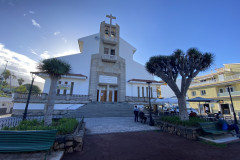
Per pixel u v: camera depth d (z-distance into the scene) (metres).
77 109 15.98
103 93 23.69
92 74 22.55
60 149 4.20
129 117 14.91
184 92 8.26
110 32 26.53
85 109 16.14
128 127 8.65
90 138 5.96
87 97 19.11
